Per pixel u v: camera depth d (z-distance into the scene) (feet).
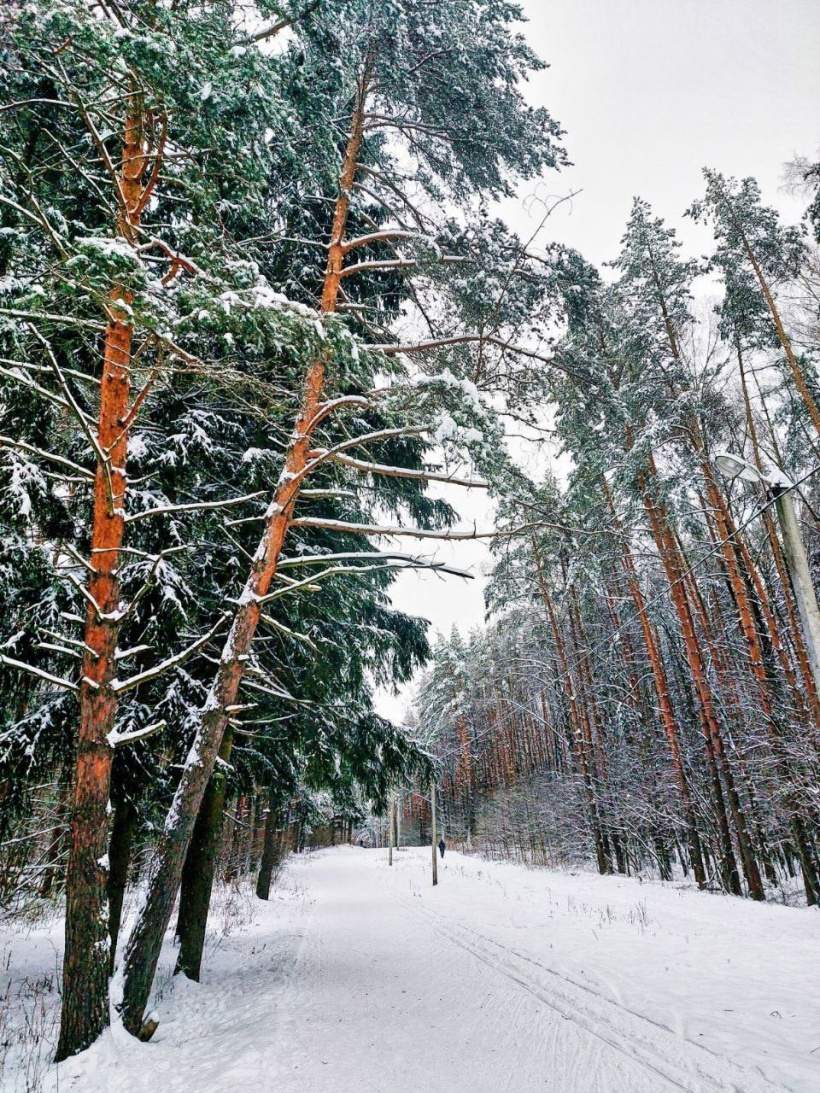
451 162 29.17
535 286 26.43
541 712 111.45
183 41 14.66
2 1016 16.85
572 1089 12.98
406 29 23.48
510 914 39.17
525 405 27.71
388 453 32.45
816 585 48.70
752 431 50.83
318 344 17.19
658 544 54.60
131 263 12.51
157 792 24.35
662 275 54.70
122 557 22.03
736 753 49.24
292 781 34.37
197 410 25.43
